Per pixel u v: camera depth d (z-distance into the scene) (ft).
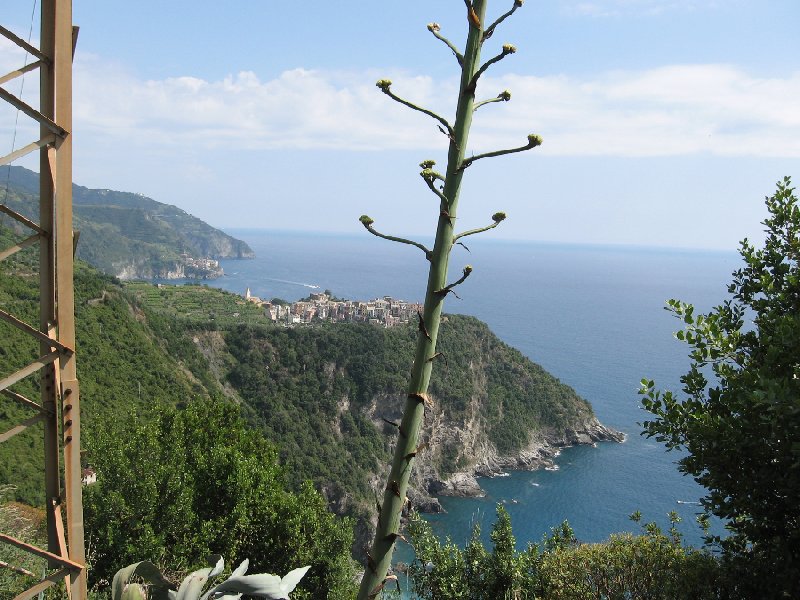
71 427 8.89
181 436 56.65
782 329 19.10
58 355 8.75
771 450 18.43
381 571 7.77
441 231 7.83
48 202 8.82
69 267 8.79
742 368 21.68
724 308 23.43
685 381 22.25
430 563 31.73
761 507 18.89
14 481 66.95
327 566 53.83
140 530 43.45
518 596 28.73
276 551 51.78
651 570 24.76
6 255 8.53
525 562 30.30
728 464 19.51
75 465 8.91
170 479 46.93
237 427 63.41
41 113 8.50
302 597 50.65
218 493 51.78
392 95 7.82
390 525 7.77
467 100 7.95
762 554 20.45
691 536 123.13
